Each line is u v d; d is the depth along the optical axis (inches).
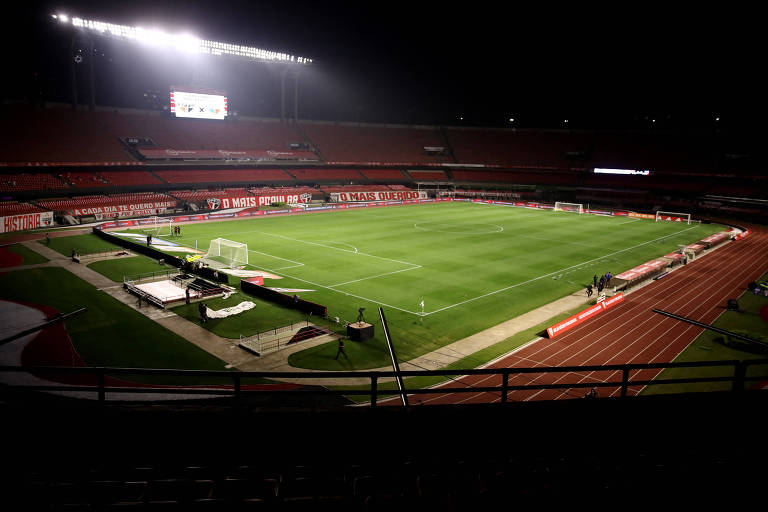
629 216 3221.0
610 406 322.0
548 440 305.0
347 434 295.1
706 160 3929.6
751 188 3545.8
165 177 3243.1
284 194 3491.6
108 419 288.0
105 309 1222.3
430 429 299.9
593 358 985.5
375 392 297.4
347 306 1284.4
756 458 292.8
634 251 2052.2
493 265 1747.0
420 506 253.9
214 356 970.1
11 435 286.7
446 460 294.0
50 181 2763.3
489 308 1291.8
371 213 3115.2
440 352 1014.4
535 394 830.5
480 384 873.5
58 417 287.3
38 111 3085.6
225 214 2893.7
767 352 1000.2
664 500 261.1
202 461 291.0
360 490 271.9
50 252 1835.6
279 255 1850.4
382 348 1027.3
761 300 1400.1
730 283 1579.7
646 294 1449.3
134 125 3440.0
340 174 4079.7
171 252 1867.6
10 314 1175.0
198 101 3595.0
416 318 1206.9
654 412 320.5
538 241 2224.4
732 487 269.6
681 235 2485.2
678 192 3730.3
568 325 1152.8
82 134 3129.9
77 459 288.4
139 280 1462.8
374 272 1621.6
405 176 4382.4
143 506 249.1
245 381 863.1
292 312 1232.2
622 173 3929.6
